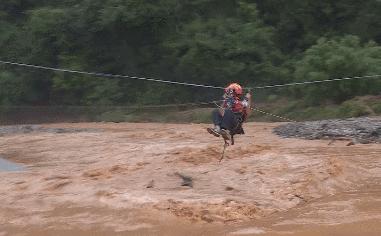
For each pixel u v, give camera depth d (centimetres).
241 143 2523
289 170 1681
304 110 4416
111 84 5825
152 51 5947
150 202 1353
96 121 5556
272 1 5956
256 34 5428
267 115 4584
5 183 1778
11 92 6169
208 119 4753
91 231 1206
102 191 1488
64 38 6062
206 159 2019
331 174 1596
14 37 6400
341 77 4269
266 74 5262
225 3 5988
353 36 4675
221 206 1298
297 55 5388
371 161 1844
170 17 5859
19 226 1273
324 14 5647
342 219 1205
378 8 5281
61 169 2050
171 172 1769
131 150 2412
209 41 5397
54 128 4262
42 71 6225
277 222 1205
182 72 5700
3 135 3794
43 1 6744
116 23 5766
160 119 5141
